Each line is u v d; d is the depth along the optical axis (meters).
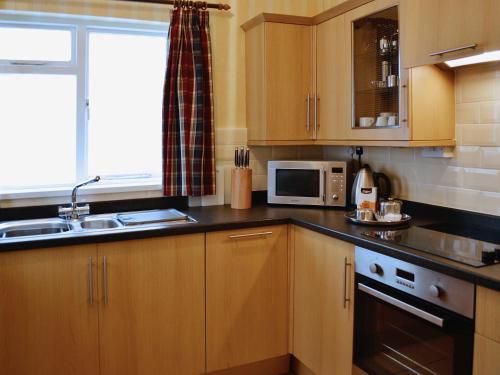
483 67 2.25
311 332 2.52
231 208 3.00
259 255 2.61
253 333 2.63
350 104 2.67
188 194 2.93
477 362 1.58
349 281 2.21
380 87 2.48
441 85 2.35
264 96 2.90
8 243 2.05
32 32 2.74
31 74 2.74
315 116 2.97
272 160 3.23
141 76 3.01
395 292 1.93
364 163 3.08
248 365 2.75
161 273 2.38
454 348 1.66
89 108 2.88
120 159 3.00
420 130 2.30
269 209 2.95
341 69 2.73
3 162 2.74
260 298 2.63
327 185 2.94
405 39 2.23
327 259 2.36
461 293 1.62
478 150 2.30
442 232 2.25
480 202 2.32
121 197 2.91
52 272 2.16
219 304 2.53
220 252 2.51
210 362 2.54
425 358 1.80
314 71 2.96
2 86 2.71
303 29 2.95
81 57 2.82
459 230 2.32
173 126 2.91
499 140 2.20
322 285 2.41
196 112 2.92
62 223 2.59
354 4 2.58
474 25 1.88
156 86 3.05
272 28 2.88
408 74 2.25
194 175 2.95
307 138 3.01
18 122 2.75
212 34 3.07
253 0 3.17
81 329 2.24
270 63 2.89
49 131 2.81
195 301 2.47
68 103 2.84
